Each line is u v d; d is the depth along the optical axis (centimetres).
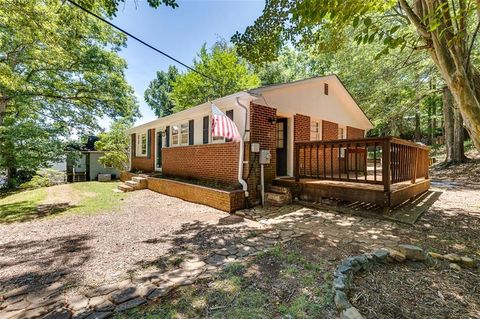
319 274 268
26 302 233
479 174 1145
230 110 698
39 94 1384
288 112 756
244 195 626
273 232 433
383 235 401
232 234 429
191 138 895
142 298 234
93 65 1416
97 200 810
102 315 209
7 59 1036
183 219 548
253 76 2095
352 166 1020
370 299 218
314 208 605
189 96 2177
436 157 1830
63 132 1600
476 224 459
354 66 1347
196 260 321
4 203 816
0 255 356
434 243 363
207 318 200
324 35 618
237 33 599
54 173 1574
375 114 1487
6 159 1283
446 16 300
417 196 700
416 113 1880
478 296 225
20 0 567
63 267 309
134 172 1341
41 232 470
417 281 251
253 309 210
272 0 517
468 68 314
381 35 266
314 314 200
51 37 685
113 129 1905
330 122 944
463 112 307
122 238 423
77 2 521
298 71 2420
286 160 800
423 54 1106
